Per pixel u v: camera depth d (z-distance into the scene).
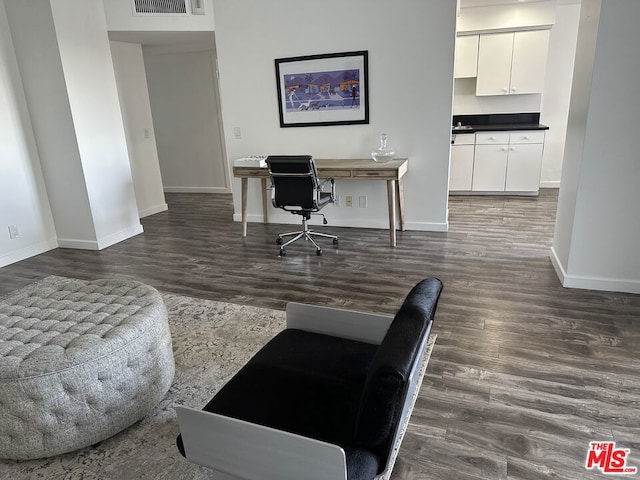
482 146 5.76
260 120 4.67
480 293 2.99
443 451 1.68
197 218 5.36
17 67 3.92
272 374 1.57
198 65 6.29
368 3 3.99
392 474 1.58
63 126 3.98
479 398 1.97
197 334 2.61
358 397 1.44
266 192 4.86
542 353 2.29
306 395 1.46
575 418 1.83
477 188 5.95
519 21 5.50
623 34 2.47
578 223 2.88
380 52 4.08
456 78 6.14
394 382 1.10
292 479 1.22
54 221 4.37
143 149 5.46
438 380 2.10
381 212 4.55
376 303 2.93
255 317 2.79
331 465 1.14
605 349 2.30
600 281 2.95
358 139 4.40
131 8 4.29
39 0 3.65
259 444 1.22
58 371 1.59
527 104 6.07
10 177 3.95
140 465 1.68
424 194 4.34
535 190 5.76
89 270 3.75
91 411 1.69
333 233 4.48
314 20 4.19
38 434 1.64
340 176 3.95
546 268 3.39
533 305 2.80
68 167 4.11
